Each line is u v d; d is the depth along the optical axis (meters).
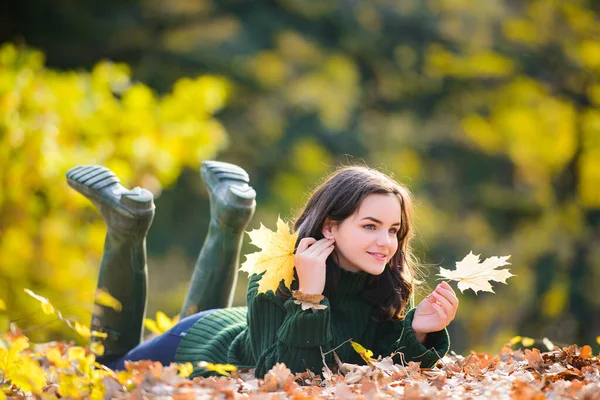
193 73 20.62
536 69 20.89
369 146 21.28
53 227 8.75
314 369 3.77
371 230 3.88
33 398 3.44
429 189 21.36
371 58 22.30
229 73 20.81
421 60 22.05
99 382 3.15
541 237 19.97
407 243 4.18
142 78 20.09
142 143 9.07
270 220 19.53
